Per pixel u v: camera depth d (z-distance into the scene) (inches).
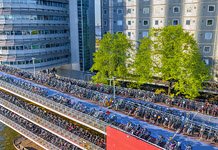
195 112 1161.4
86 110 1154.7
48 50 2591.0
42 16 2486.5
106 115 1103.0
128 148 905.5
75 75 2645.2
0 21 2287.2
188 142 895.1
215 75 1924.2
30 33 2400.3
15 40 2338.8
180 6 1963.6
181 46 1480.1
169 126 1004.6
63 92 1465.3
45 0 2477.9
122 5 2223.2
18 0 2269.9
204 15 1879.9
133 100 1325.0
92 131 1250.0
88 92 1379.2
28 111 1398.9
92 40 2925.7
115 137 943.0
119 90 1434.5
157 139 898.7
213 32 1877.5
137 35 2214.6
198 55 1423.5
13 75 1845.5
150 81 1573.6
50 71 2805.1
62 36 2785.4
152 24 2119.8
